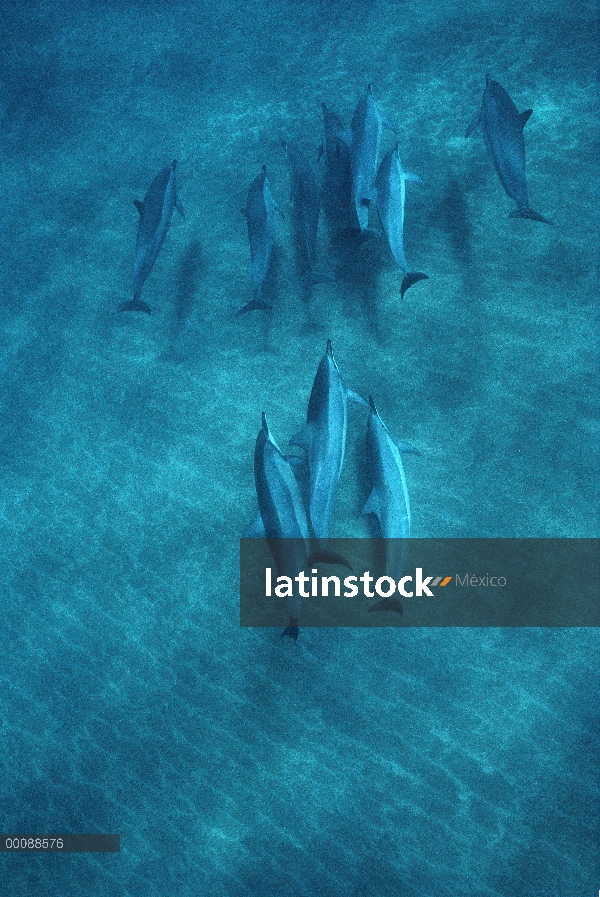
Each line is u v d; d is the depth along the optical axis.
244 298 6.60
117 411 6.61
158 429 6.38
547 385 5.54
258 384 6.25
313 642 5.24
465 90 6.77
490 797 4.53
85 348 7.00
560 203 6.05
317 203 5.43
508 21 6.95
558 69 6.55
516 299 5.86
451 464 5.51
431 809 4.59
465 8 7.18
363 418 5.82
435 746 4.75
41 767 5.37
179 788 5.04
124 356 6.82
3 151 8.54
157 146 7.77
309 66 7.55
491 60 6.82
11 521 6.41
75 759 5.32
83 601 5.89
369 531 5.54
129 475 6.27
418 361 5.90
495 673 4.85
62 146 8.27
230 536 5.78
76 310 7.22
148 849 4.91
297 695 5.11
